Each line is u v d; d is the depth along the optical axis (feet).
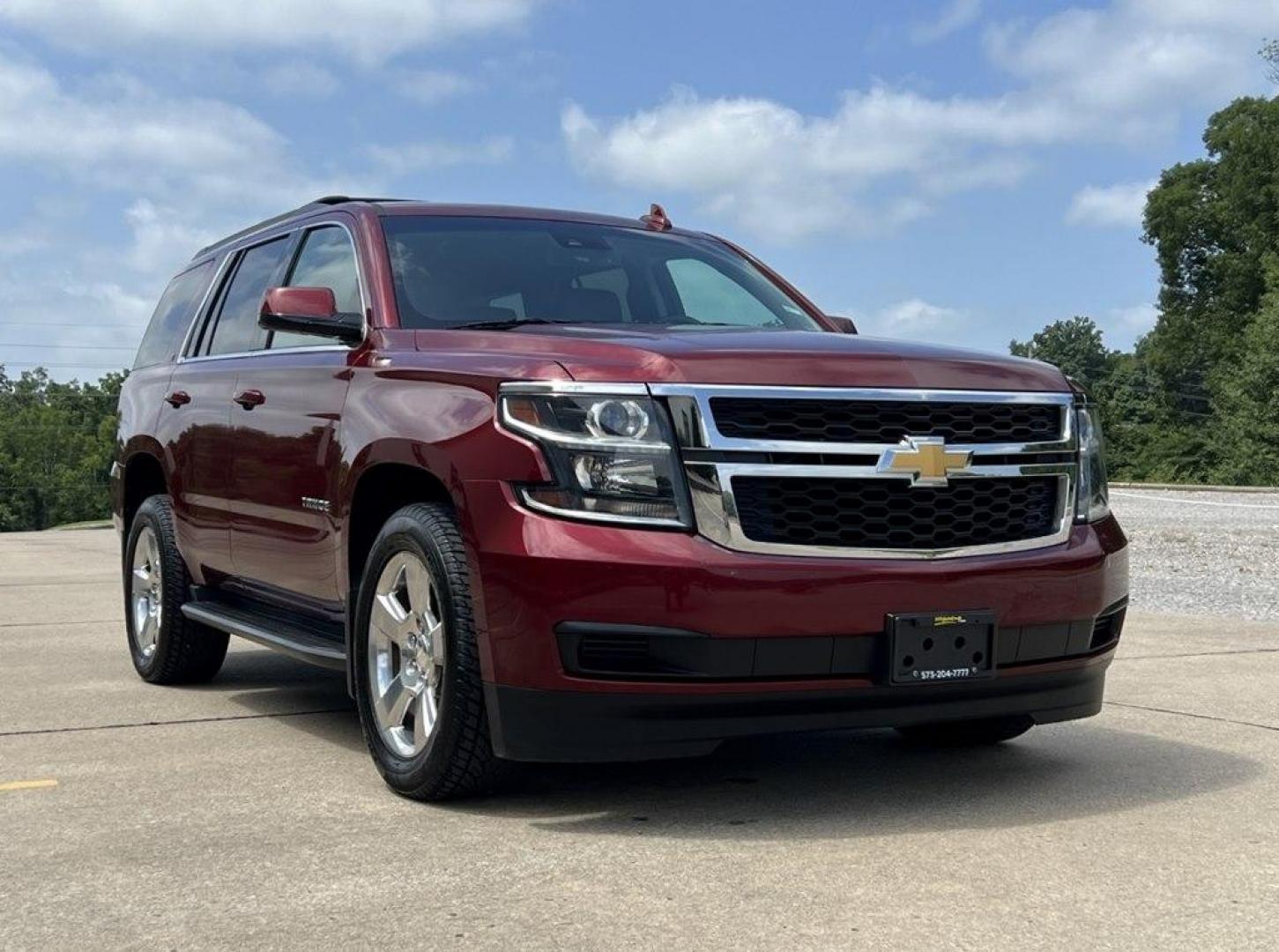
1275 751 15.94
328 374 16.11
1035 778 14.55
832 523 12.50
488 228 17.80
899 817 12.89
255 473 17.78
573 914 10.09
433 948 9.42
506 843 12.02
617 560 11.95
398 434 13.93
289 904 10.37
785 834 12.28
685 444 12.25
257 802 13.58
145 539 21.85
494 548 12.42
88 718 18.49
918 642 12.49
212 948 9.46
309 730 17.58
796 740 16.71
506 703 12.44
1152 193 221.87
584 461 12.28
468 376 13.44
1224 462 178.70
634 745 12.14
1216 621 28.04
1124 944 9.45
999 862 11.39
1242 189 203.10
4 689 21.12
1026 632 13.23
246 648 26.43
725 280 18.63
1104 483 14.51
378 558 14.24
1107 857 11.56
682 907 10.23
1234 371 176.65
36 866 11.44
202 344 21.31
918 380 13.05
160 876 11.11
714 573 11.95
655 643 12.00
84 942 9.61
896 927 9.77
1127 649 24.00
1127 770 14.98
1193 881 10.87
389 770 13.84
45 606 35.96
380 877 11.03
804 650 12.21
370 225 17.21
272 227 20.39
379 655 14.35
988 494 13.23
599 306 16.88
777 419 12.50
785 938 9.55
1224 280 206.80
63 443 399.24
